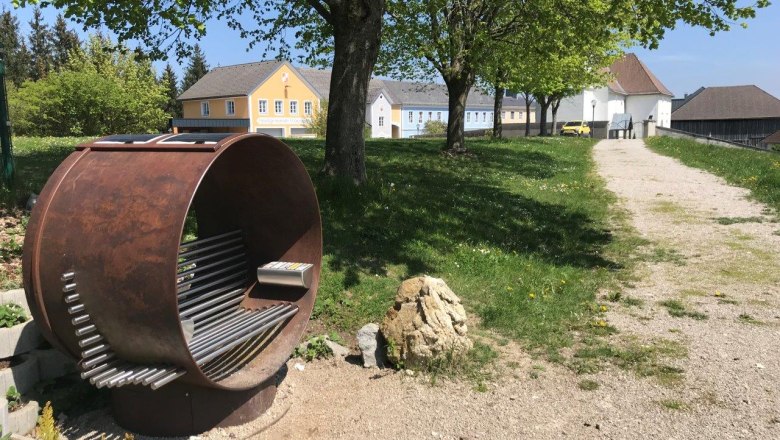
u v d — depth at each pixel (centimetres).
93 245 335
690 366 503
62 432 386
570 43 1397
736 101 8444
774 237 983
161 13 843
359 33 1019
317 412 437
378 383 483
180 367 347
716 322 609
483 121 9438
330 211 895
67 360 427
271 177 458
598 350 536
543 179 1691
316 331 577
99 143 389
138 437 388
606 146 3438
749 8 1021
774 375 481
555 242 963
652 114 7694
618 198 1441
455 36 1809
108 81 4012
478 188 1345
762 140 7669
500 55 1883
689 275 786
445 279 721
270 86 6550
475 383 481
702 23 1043
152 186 340
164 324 326
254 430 404
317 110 6294
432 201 1078
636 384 474
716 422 414
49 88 3831
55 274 343
